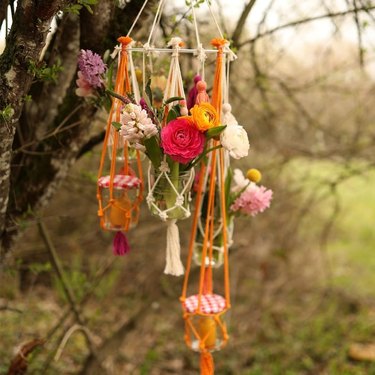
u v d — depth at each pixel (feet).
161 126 4.53
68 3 4.33
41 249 10.91
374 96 11.94
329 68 11.84
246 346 12.74
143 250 12.98
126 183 4.76
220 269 14.38
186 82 6.59
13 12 4.67
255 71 9.44
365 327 13.70
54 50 6.01
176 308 13.50
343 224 19.04
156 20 4.91
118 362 11.68
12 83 4.31
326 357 12.51
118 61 4.81
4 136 4.49
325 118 12.76
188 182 4.69
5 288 11.44
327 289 15.07
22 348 6.72
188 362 12.02
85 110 5.65
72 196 12.83
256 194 5.24
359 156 11.42
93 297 13.39
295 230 13.93
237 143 4.30
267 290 14.39
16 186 6.00
